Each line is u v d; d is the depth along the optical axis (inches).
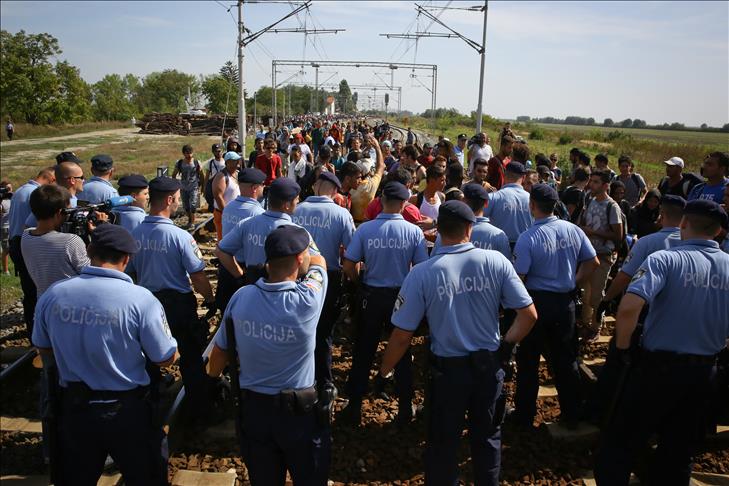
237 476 148.9
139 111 3720.5
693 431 125.0
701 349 121.2
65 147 1503.4
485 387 122.5
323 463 115.6
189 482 144.3
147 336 114.7
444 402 122.4
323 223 172.6
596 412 168.9
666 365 121.6
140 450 116.6
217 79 2487.7
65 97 2536.9
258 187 194.4
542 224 162.2
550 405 185.3
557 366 165.3
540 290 161.2
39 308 114.0
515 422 171.8
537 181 263.9
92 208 162.4
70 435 113.2
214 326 248.4
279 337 107.7
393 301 163.3
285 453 113.6
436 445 124.5
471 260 122.7
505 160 326.3
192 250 159.3
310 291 111.4
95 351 110.5
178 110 4308.6
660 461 130.6
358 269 168.1
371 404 184.2
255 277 158.4
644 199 270.7
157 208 158.4
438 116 3892.7
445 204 125.3
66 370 112.1
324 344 171.2
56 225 154.2
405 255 162.9
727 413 167.5
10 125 1779.0
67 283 113.7
